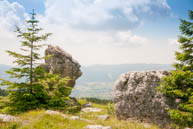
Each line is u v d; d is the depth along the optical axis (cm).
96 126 834
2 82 1333
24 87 1368
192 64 1078
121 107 1562
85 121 981
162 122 1320
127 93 1555
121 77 1692
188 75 1055
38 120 793
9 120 733
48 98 1501
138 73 1587
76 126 812
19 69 1373
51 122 798
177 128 1194
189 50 1127
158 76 1460
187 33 1145
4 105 1327
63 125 787
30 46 1415
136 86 1533
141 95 1477
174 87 1159
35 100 1341
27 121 790
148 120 1395
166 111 1314
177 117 1064
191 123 1164
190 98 1064
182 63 1150
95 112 2191
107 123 1112
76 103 2369
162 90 1238
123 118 1527
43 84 1541
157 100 1386
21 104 1285
